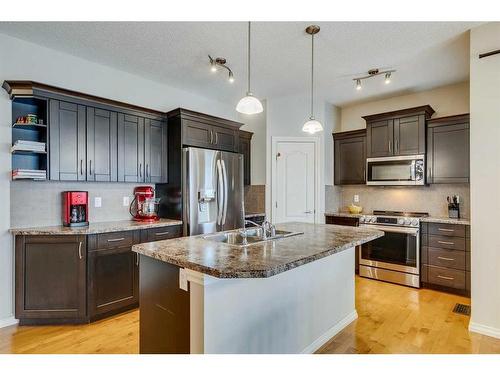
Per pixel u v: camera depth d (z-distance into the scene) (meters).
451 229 3.52
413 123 4.02
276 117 4.68
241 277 1.41
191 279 1.60
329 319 2.54
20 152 2.77
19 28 2.64
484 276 2.55
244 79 3.89
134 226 3.09
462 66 3.46
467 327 2.68
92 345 2.36
